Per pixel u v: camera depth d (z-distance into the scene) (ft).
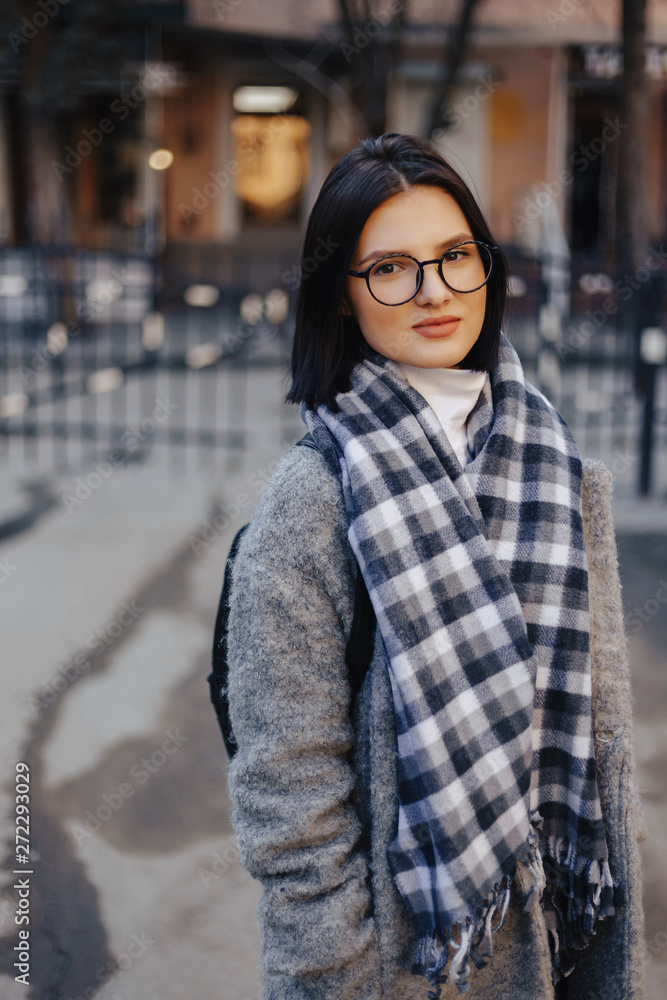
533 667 3.70
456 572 3.65
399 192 3.78
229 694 3.86
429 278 3.79
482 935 3.53
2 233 42.93
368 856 3.83
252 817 3.76
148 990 7.32
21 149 50.55
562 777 3.92
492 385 4.16
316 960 3.67
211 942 7.82
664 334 22.06
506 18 42.45
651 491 18.51
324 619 3.74
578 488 4.02
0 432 23.75
